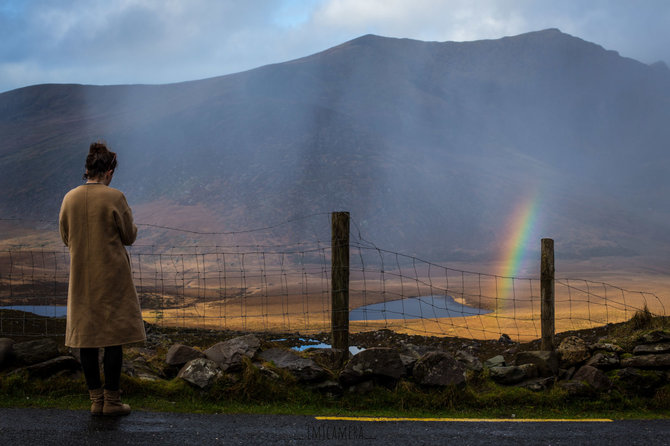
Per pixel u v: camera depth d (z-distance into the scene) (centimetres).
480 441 354
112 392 384
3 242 6519
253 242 6925
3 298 2375
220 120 11925
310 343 1097
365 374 474
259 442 336
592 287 3222
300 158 10162
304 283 3950
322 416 414
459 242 7975
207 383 456
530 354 526
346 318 532
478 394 488
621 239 8594
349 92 16325
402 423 397
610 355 527
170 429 357
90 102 15662
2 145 12450
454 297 2897
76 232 378
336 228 531
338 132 11438
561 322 1556
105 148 407
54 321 821
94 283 375
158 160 10262
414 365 496
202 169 9844
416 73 19312
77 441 324
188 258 5831
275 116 12044
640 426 411
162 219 7856
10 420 366
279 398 459
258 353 506
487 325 1559
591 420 430
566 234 8462
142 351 574
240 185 9188
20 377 441
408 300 2780
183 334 1104
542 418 440
